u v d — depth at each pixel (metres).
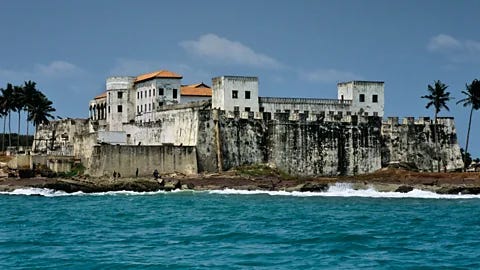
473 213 170.12
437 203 199.50
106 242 117.56
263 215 160.25
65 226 138.62
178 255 105.69
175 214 161.38
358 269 97.06
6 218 151.88
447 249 113.00
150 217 155.00
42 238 121.69
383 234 129.00
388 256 106.56
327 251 110.00
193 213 163.75
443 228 139.00
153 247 112.69
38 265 98.12
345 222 147.75
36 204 186.88
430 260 103.56
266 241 119.12
